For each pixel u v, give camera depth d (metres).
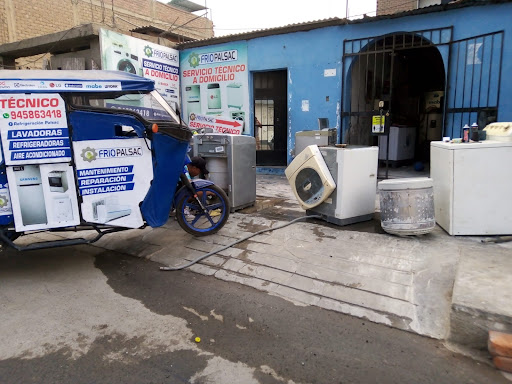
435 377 2.36
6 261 4.39
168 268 4.06
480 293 2.78
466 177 4.19
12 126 3.50
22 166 3.62
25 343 2.80
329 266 3.78
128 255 4.53
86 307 3.32
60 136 3.66
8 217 3.74
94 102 5.12
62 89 3.57
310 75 8.59
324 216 5.09
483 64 6.86
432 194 4.27
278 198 6.74
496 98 6.79
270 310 3.21
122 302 3.41
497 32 6.23
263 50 9.02
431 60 11.01
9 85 3.43
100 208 3.89
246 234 4.80
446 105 7.27
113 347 2.75
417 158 10.95
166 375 2.44
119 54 8.51
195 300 3.42
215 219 5.44
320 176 4.85
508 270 3.18
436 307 3.00
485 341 2.56
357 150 4.80
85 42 8.80
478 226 4.24
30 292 3.61
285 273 3.75
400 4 11.81
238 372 2.46
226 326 3.00
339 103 8.35
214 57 9.72
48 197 3.73
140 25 14.84
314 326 2.95
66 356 2.65
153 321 3.09
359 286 3.39
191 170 5.61
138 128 3.88
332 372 2.43
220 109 9.86
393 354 2.59
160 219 4.27
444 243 4.10
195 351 2.69
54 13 11.93
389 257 3.85
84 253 4.62
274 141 9.77
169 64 9.94
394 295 3.21
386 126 7.36
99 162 3.82
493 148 4.08
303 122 8.84
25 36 11.19
